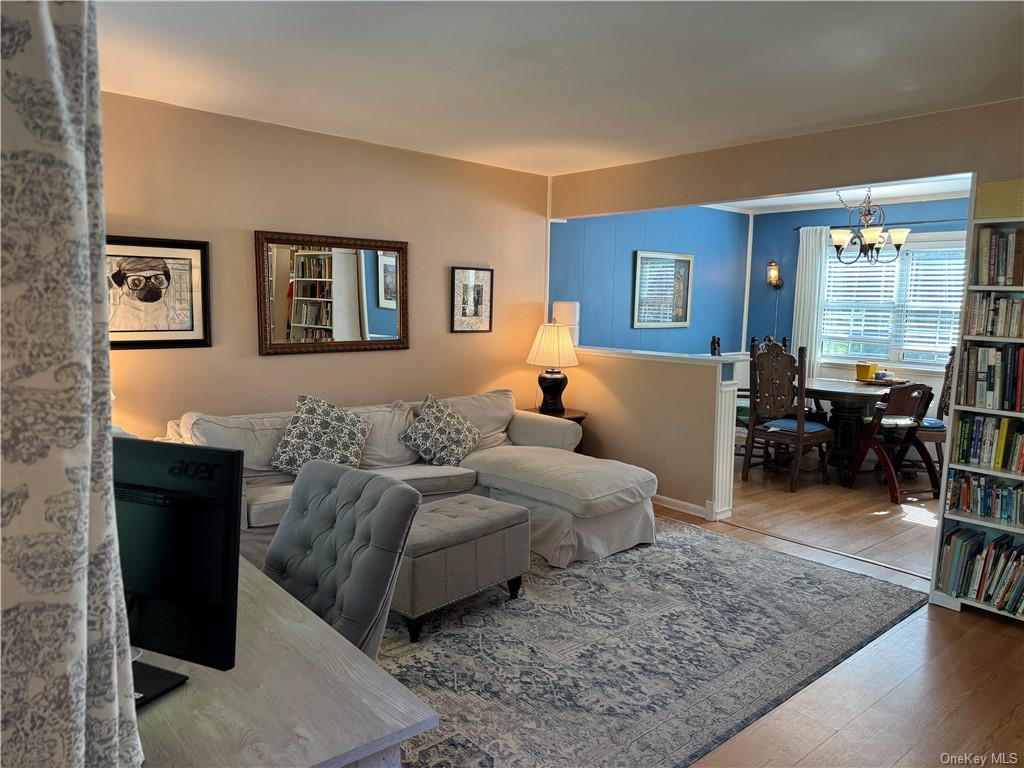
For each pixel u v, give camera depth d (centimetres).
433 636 296
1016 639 301
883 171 375
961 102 335
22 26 58
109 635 70
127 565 118
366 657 132
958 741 228
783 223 766
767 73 297
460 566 304
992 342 333
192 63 297
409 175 470
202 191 381
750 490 545
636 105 351
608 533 391
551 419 481
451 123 395
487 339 535
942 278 635
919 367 648
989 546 321
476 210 514
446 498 380
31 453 60
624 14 237
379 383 472
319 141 424
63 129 60
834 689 259
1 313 58
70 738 63
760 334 796
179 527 113
